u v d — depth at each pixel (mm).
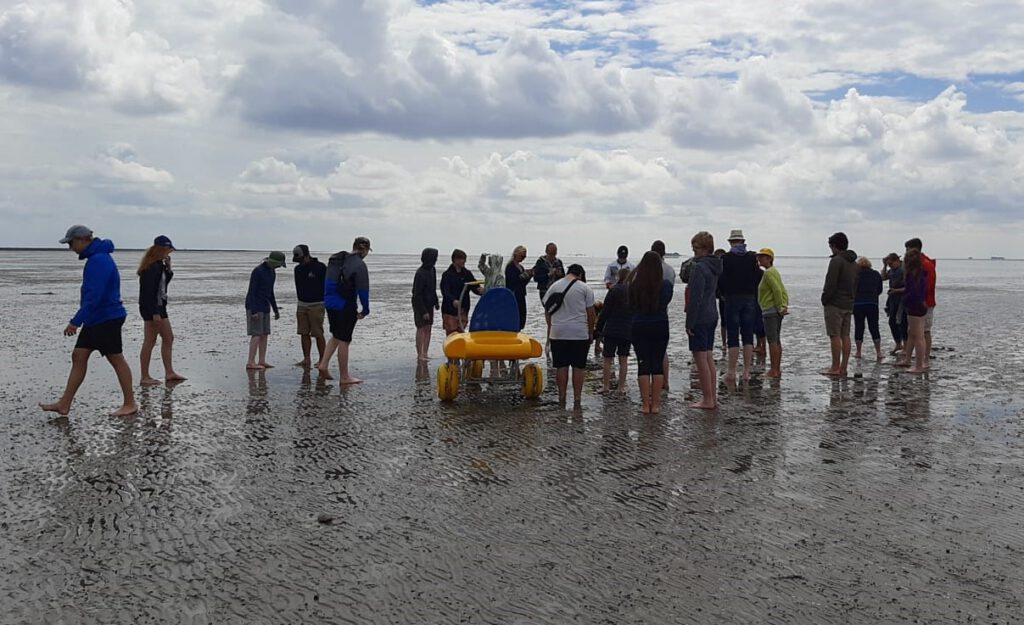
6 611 5047
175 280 53156
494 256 14727
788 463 8438
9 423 10227
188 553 5992
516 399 12188
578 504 7129
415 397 12250
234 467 8250
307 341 15008
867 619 4922
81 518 6730
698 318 11133
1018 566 5715
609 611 5035
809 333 21906
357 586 5414
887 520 6672
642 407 11203
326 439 9484
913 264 14477
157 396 12117
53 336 19922
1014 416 10727
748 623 4871
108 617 4965
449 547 6113
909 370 14773
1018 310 31047
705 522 6645
